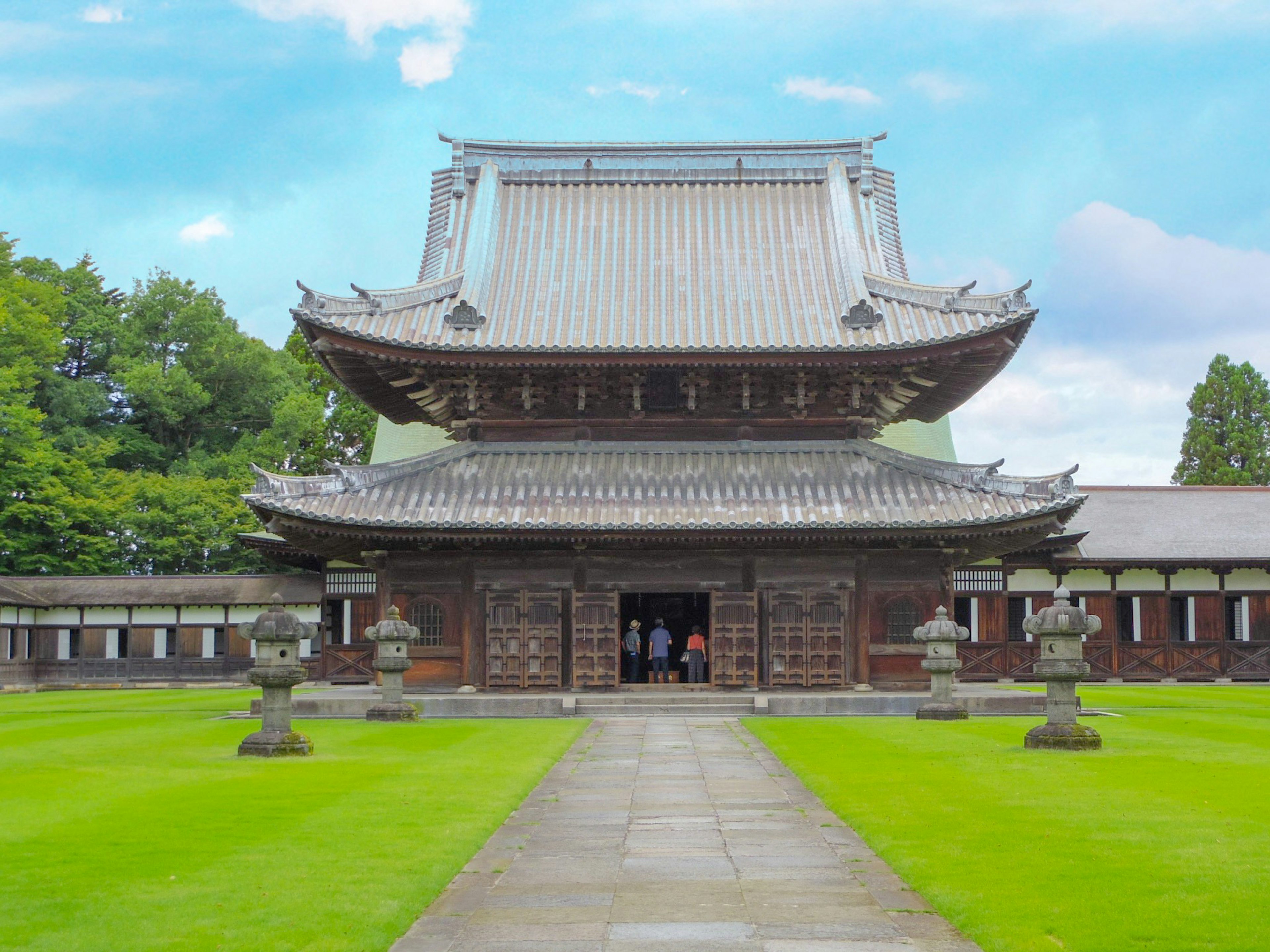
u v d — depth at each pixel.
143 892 12.34
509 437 43.31
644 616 59.16
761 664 40.66
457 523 38.69
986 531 38.72
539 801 18.77
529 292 44.38
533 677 40.59
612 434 43.19
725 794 19.45
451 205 48.88
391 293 42.75
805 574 40.75
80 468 75.38
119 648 61.88
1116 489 66.56
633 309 43.41
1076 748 24.19
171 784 19.75
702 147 50.16
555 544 40.34
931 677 40.34
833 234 46.78
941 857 13.84
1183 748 24.73
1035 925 11.05
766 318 42.91
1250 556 58.53
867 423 42.88
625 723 33.53
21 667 59.94
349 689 51.28
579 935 11.24
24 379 75.19
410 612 41.28
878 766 22.00
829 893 12.73
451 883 13.23
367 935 10.89
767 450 42.81
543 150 50.22
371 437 87.19
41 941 10.62
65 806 17.48
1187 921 11.09
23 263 89.12
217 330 91.44
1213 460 85.88
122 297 96.00
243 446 87.81
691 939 11.09
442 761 23.17
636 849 15.03
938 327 41.53
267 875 13.11
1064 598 24.81
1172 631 60.16
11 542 72.19
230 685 60.72
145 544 78.62
